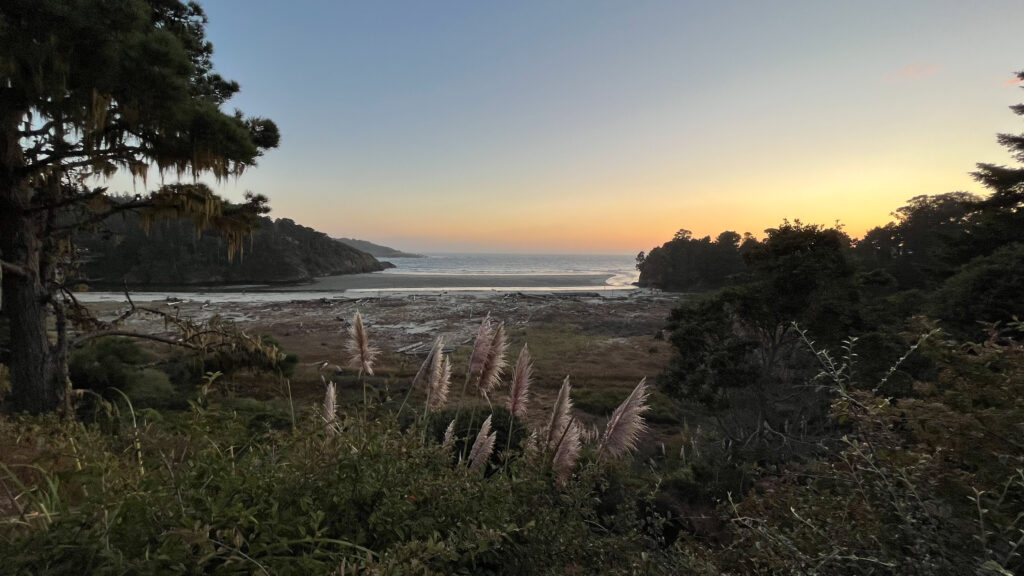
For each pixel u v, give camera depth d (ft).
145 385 37.68
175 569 4.56
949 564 4.57
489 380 16.01
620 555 8.14
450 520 7.23
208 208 34.32
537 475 9.55
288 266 409.69
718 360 46.57
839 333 42.27
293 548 6.05
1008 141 88.84
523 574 7.64
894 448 6.02
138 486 5.90
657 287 376.68
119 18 21.72
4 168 26.48
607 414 68.80
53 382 28.19
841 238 48.42
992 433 5.63
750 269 53.31
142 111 24.86
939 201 212.43
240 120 34.99
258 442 9.23
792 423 44.78
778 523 6.73
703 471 32.07
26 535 5.44
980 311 43.19
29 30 19.58
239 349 36.17
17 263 27.17
